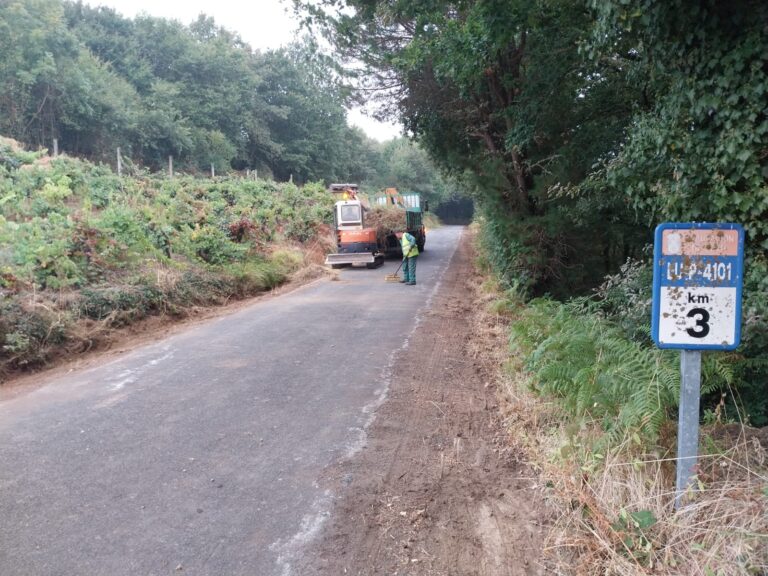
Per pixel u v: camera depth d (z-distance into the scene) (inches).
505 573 129.9
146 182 798.5
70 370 295.9
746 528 121.5
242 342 350.3
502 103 540.4
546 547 136.3
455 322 429.7
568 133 488.4
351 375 282.4
